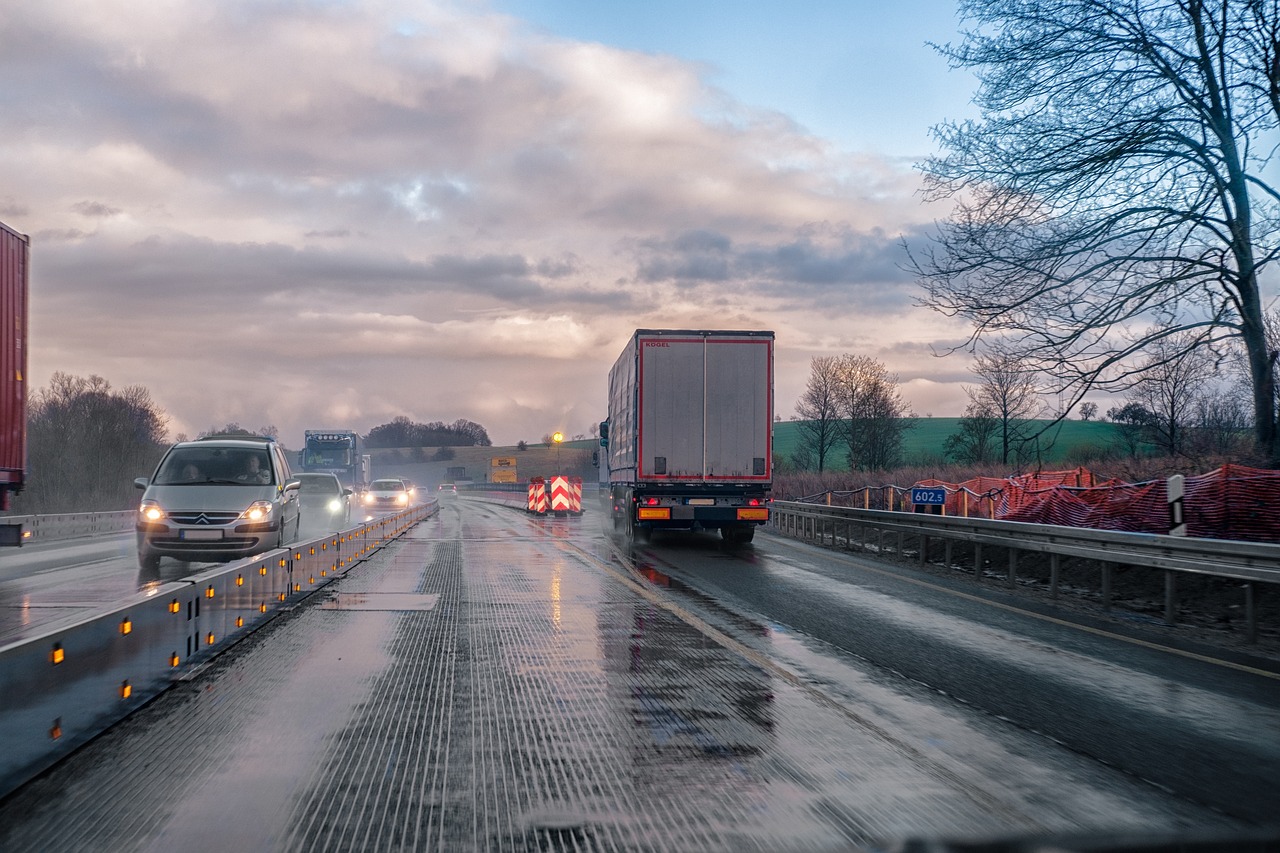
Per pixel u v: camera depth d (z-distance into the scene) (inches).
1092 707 297.3
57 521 1155.3
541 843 182.5
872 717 281.0
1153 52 729.0
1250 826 190.1
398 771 226.8
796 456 3218.5
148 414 3132.4
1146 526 663.1
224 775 223.0
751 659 371.6
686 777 222.7
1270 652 405.7
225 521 649.0
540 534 1239.5
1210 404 1222.3
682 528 963.3
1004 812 199.0
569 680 331.0
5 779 206.7
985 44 762.2
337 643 404.8
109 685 267.4
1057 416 762.2
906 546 971.3
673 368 922.1
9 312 608.4
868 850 142.9
